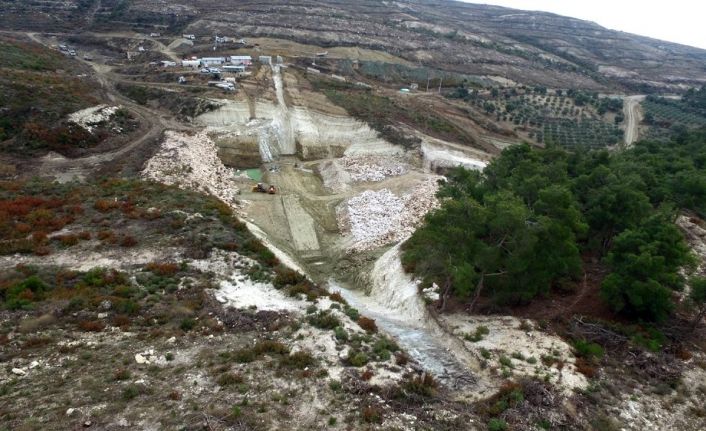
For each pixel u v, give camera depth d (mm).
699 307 28453
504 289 31406
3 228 36906
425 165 76000
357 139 83688
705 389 23656
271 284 33625
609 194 36344
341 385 21891
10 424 17516
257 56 129750
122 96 94312
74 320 26031
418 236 33344
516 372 24734
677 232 29547
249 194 64500
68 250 34875
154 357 22984
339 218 59438
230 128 81375
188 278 32344
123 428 17828
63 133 64812
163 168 61719
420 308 34750
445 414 20828
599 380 24016
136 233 38562
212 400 20000
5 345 23000
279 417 19391
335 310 30766
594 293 32281
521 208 28844
